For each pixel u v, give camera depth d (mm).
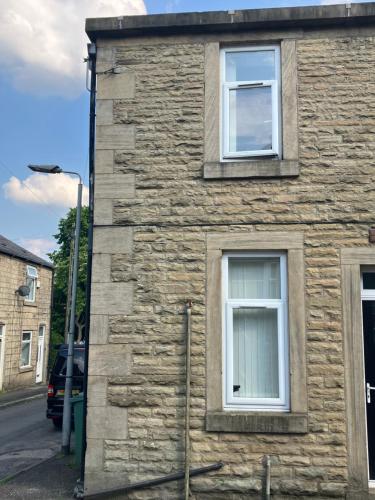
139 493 6234
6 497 6527
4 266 22281
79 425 8242
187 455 6102
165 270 6613
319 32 6871
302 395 6176
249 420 6145
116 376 6465
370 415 6270
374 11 6715
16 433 12195
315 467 6039
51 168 10680
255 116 6992
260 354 6562
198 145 6805
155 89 6965
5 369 22250
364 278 6566
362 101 6688
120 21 6996
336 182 6543
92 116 7422
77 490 6527
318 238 6461
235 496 6082
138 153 6859
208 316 6453
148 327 6523
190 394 6328
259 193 6621
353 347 6238
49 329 28219
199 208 6676
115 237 6727
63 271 40125
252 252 6633
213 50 6969
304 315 6332
